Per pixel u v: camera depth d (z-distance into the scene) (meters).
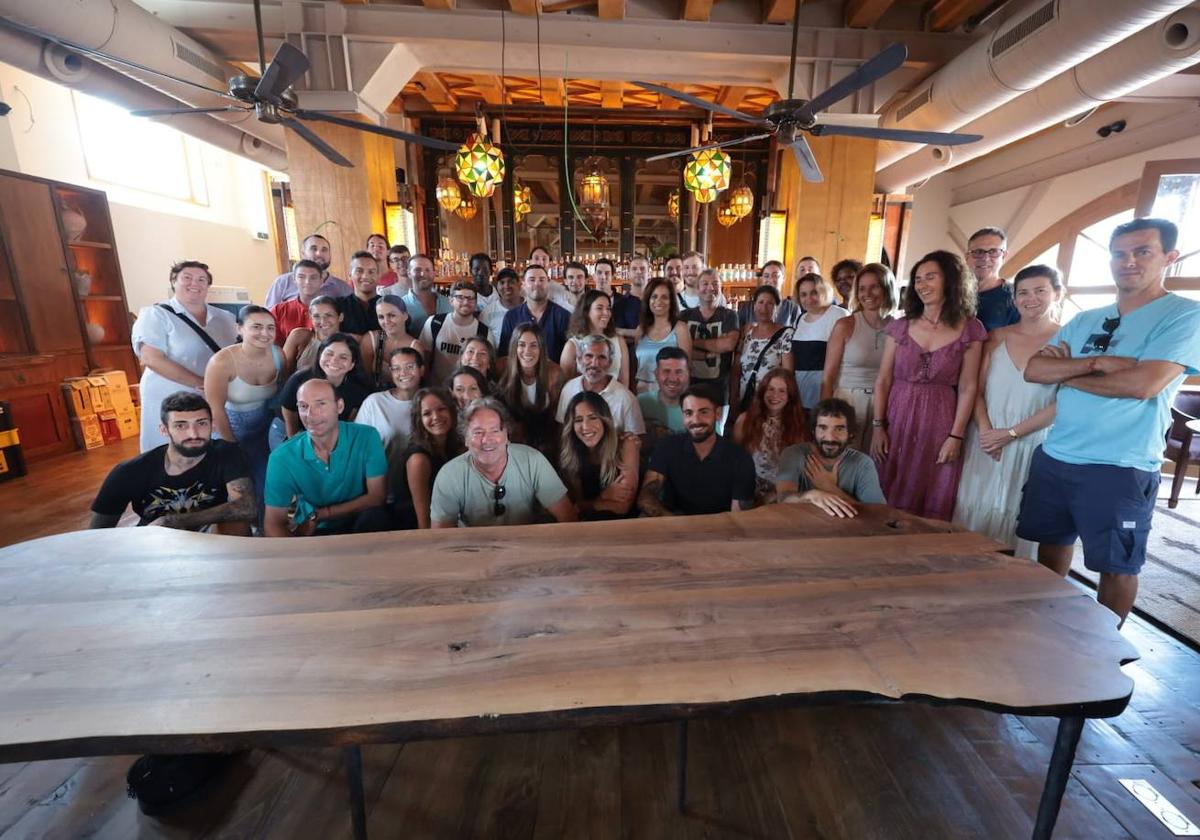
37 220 4.38
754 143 7.48
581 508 2.22
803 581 1.17
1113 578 1.79
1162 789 1.40
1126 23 2.69
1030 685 0.88
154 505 1.94
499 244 7.80
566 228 7.83
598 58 4.64
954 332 2.05
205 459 1.98
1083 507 1.75
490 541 1.38
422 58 4.71
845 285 3.22
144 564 1.28
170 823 1.32
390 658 0.94
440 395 2.16
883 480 2.26
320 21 4.25
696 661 0.92
